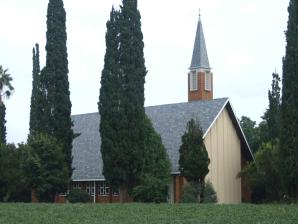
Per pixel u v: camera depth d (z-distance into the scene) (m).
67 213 30.56
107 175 45.72
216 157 54.88
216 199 48.25
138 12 47.03
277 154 48.53
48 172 46.31
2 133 62.28
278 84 57.94
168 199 49.88
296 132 43.38
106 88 46.28
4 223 26.78
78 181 57.38
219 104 56.19
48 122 48.44
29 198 53.19
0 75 65.00
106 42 46.78
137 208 33.25
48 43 49.06
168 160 47.97
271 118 57.47
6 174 47.59
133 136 45.69
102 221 27.08
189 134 47.28
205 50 73.50
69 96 49.44
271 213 29.47
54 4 49.19
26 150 47.03
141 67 46.78
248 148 57.91
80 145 61.88
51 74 48.75
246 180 54.66
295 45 43.66
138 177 45.75
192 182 46.88
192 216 28.77
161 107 60.69
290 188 43.84
